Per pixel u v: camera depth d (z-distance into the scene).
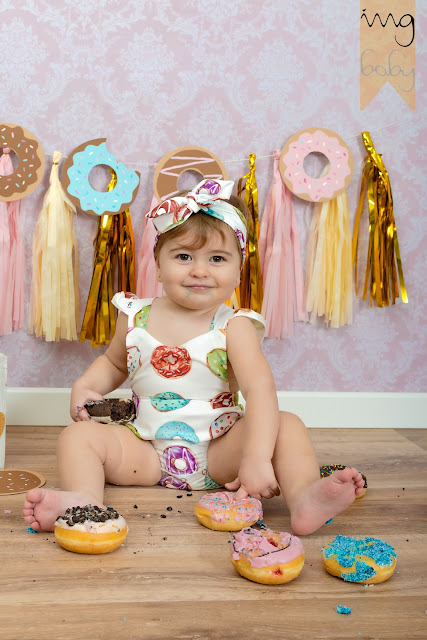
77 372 1.93
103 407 1.46
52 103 1.87
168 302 1.49
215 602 0.91
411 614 0.89
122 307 1.51
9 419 1.91
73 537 1.04
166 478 1.42
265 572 0.95
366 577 0.96
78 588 0.93
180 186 1.92
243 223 1.43
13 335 1.91
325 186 1.90
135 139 1.90
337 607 0.89
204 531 1.16
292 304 1.95
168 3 1.87
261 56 1.91
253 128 1.92
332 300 1.93
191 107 1.90
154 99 1.89
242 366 1.36
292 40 1.92
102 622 0.84
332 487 1.08
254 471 1.22
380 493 1.39
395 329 2.00
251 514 1.18
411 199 1.99
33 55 1.86
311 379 1.99
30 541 1.09
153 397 1.43
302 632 0.84
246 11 1.90
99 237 1.87
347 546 1.02
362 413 2.00
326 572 1.01
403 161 1.98
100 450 1.32
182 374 1.42
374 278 1.94
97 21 1.86
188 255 1.38
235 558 0.99
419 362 2.01
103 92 1.88
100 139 1.85
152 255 1.86
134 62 1.88
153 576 0.98
